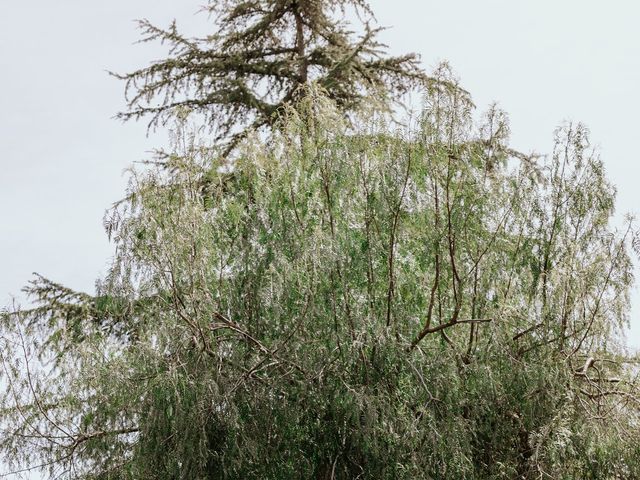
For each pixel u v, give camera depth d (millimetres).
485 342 9414
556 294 9359
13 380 9578
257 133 10078
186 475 8750
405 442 8828
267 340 9406
